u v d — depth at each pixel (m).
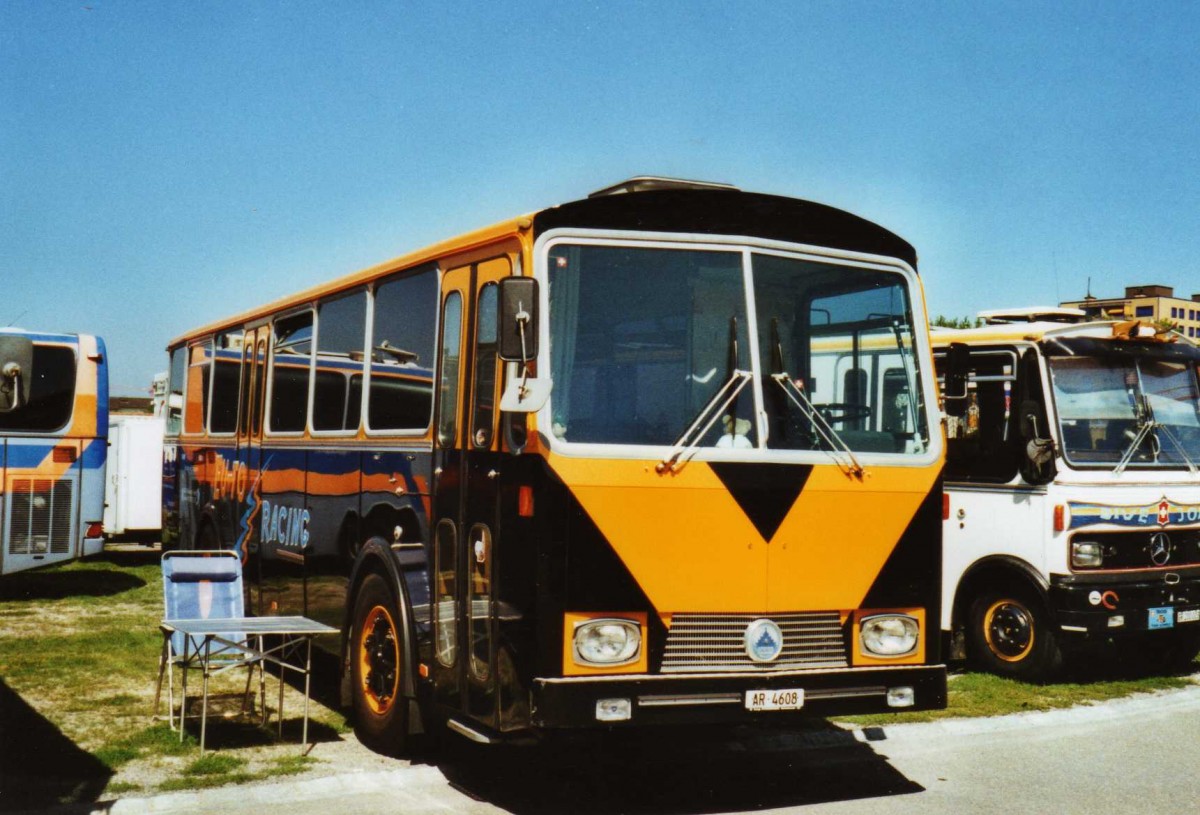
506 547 6.12
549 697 5.71
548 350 6.00
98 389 15.35
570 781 6.91
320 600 8.85
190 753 7.26
